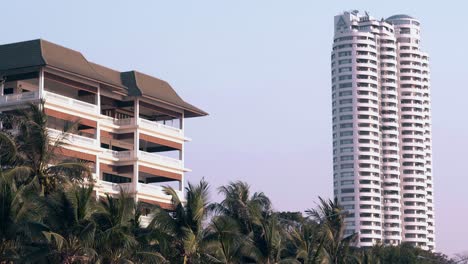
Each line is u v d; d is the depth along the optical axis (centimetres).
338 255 9569
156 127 10756
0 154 6538
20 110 6850
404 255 12512
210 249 6875
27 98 9231
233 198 7762
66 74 9512
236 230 7094
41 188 6438
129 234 6116
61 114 9412
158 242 6556
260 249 7619
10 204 5709
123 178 10650
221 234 6931
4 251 5725
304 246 8594
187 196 6781
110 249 5997
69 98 9538
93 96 10150
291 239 8681
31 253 5675
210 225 6956
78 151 9506
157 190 10575
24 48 9444
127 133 10512
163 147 11294
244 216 7700
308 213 9794
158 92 10931
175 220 6738
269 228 7619
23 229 5675
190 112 11338
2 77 9425
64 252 5722
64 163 6638
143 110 11025
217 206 7619
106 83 9962
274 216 7869
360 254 10738
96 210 5962
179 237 6700
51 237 5716
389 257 12356
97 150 9794
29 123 6612
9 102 9231
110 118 10462
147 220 8362
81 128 9938
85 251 5703
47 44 9588
